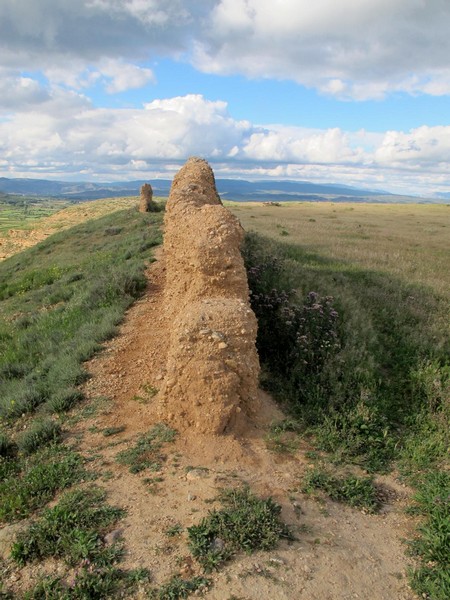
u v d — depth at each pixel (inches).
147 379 291.1
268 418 246.5
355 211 2182.6
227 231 288.2
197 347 226.1
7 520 182.2
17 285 786.8
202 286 274.5
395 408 279.3
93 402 270.1
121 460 211.8
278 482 199.9
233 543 160.1
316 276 524.1
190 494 185.8
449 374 309.6
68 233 1275.8
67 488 196.1
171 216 366.6
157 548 159.8
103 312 426.6
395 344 369.1
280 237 951.0
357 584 152.2
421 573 157.3
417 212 2199.8
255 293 403.5
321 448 228.7
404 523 186.4
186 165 531.5
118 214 1430.9
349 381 282.5
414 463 226.1
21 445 231.9
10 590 147.6
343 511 189.2
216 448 216.7
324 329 336.8
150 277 524.1
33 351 397.7
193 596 142.3
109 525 171.2
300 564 156.3
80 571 151.9
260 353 317.7
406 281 564.1
